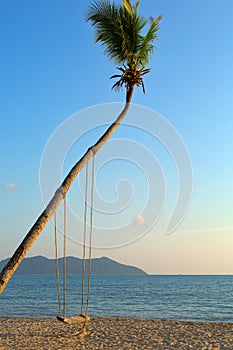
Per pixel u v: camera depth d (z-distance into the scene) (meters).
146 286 92.88
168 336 17.11
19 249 9.52
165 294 61.00
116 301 47.00
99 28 12.03
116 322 22.14
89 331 18.36
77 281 134.50
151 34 11.96
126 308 38.59
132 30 11.85
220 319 30.30
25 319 24.88
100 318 24.62
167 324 21.47
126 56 11.89
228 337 16.97
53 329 18.98
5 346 14.44
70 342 15.38
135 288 82.00
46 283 114.75
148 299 50.53
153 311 35.97
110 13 11.93
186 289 77.44
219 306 41.34
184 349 14.29
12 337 16.53
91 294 61.12
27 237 9.66
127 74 11.78
